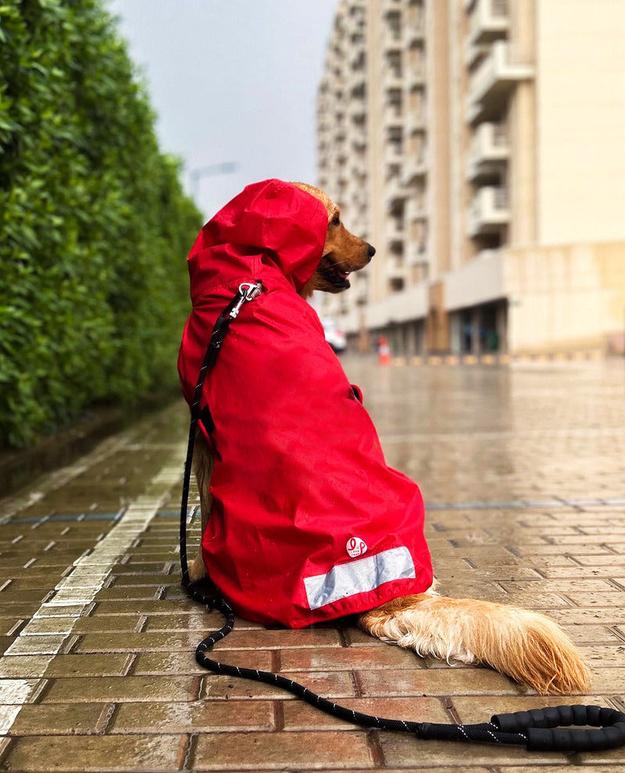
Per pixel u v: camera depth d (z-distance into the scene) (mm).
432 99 42188
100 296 9055
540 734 1983
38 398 7602
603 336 31312
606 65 30938
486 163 34312
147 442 8609
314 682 2391
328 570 2744
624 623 2854
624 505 4988
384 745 2029
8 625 2920
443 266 42594
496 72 30953
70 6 8102
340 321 85625
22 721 2162
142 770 1918
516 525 4461
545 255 31062
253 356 2875
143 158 11602
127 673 2475
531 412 11117
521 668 2336
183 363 3162
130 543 4168
